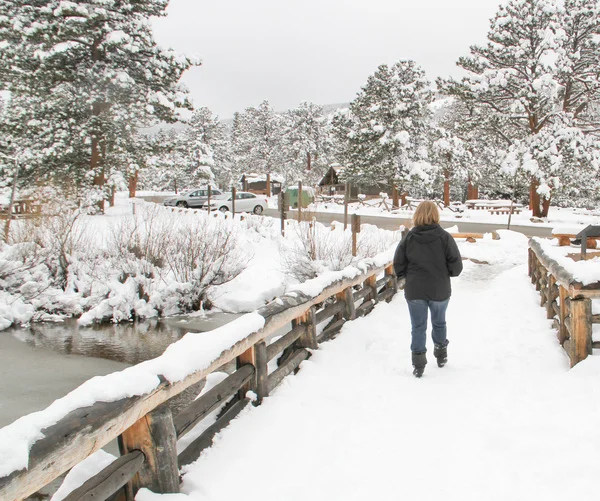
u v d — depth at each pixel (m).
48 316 11.33
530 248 9.99
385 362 5.58
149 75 25.52
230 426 3.88
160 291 11.70
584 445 3.38
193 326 10.76
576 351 4.89
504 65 35.56
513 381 4.77
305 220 13.39
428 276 5.04
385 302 8.72
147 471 2.85
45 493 4.06
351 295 7.09
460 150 40.97
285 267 13.05
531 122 36.00
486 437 3.65
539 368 5.09
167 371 2.99
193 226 14.55
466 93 35.19
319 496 3.00
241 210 34.41
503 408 4.15
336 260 11.57
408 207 40.22
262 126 82.69
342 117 44.88
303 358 5.47
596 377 4.46
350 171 43.88
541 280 8.28
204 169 66.44
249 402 4.29
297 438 3.74
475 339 6.36
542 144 33.06
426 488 3.05
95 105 25.02
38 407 6.41
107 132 25.72
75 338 9.84
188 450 3.42
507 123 38.00
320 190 55.88
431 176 39.59
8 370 7.86
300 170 71.62
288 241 16.62
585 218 33.00
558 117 33.94
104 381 2.62
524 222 30.34
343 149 49.72
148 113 25.81
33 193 13.96
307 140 73.69
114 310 11.16
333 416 4.13
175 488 2.91
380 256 8.93
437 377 5.04
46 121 25.47
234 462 3.37
